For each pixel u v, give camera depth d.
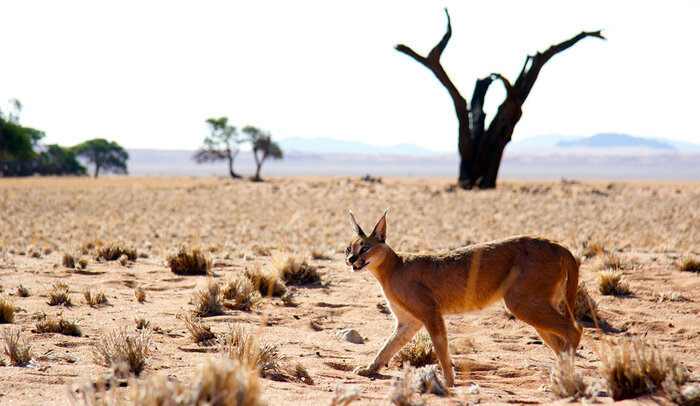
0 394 9.16
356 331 16.50
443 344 12.26
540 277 12.16
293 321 17.78
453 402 9.88
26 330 14.94
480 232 45.19
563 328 11.91
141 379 10.34
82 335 14.78
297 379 11.76
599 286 21.05
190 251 26.06
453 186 103.31
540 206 72.81
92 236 40.16
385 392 10.76
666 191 99.81
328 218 60.25
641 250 33.06
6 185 130.75
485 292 12.52
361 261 12.84
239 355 11.95
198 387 6.98
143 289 20.55
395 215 63.88
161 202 82.19
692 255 27.12
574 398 9.86
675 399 8.73
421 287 12.59
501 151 103.31
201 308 18.14
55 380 10.06
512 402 10.18
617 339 15.93
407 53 96.38
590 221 55.34
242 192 103.06
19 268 25.47
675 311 18.48
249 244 37.56
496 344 15.88
